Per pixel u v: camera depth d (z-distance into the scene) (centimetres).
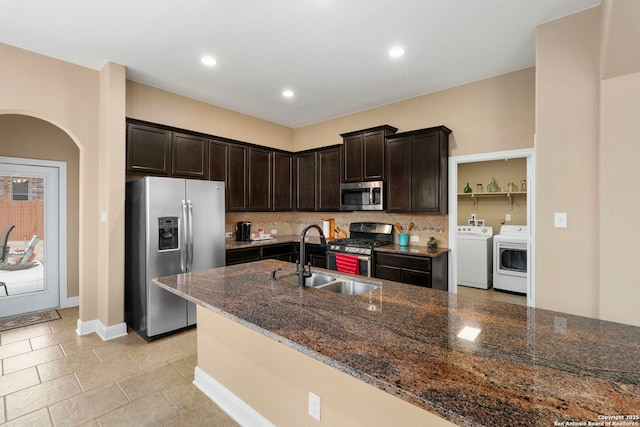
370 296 168
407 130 411
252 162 451
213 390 211
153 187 302
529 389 82
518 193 515
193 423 189
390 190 392
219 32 256
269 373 172
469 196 569
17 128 359
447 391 82
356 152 428
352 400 132
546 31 238
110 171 304
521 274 461
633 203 200
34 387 223
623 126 203
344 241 416
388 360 98
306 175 498
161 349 283
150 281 298
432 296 168
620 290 204
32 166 371
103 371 245
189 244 326
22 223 369
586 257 221
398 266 356
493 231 551
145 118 359
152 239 300
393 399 119
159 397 213
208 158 394
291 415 160
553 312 142
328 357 100
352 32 256
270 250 440
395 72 331
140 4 219
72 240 400
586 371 91
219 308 149
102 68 315
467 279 511
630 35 181
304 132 544
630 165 201
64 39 263
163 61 305
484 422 70
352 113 471
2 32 251
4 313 357
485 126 347
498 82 338
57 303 391
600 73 212
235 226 465
